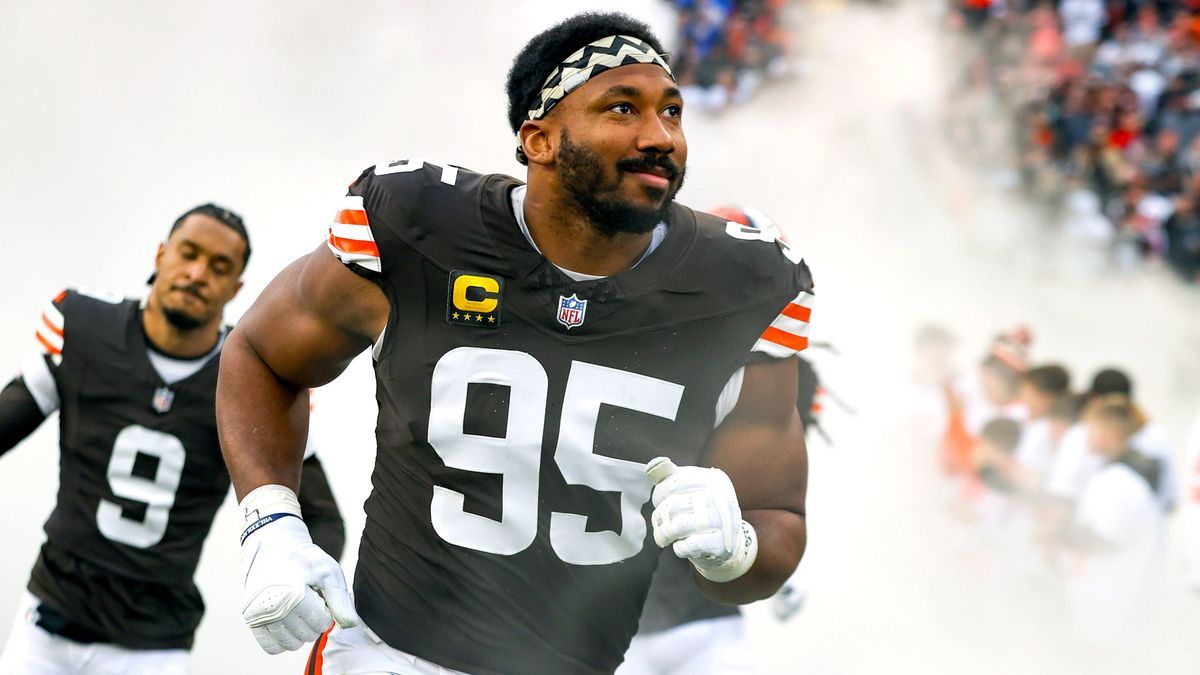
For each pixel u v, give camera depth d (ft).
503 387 25.79
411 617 26.58
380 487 27.27
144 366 43.06
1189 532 49.88
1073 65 154.40
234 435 27.58
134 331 43.39
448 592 26.30
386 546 26.94
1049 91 151.02
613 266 26.11
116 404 43.01
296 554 25.53
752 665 43.19
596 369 25.88
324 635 27.99
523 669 26.48
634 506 26.50
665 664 42.42
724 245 26.61
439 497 26.22
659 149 25.04
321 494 42.60
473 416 25.80
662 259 26.23
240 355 28.04
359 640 27.22
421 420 26.05
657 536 24.80
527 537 25.96
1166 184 140.05
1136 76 151.53
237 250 43.70
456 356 25.88
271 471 27.45
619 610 27.14
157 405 43.06
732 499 24.89
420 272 25.88
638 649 42.50
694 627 42.32
